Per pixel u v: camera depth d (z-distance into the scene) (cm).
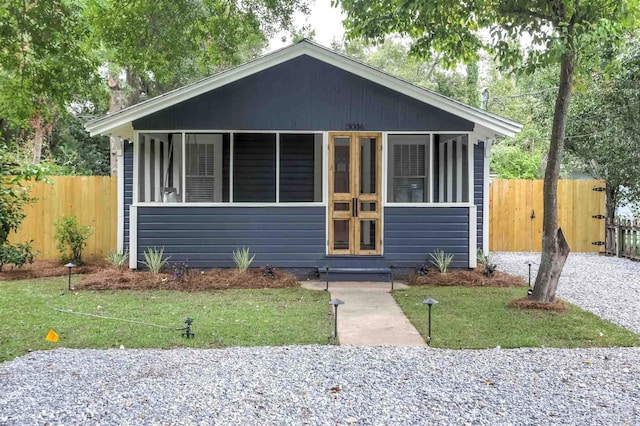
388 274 791
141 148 812
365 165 814
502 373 366
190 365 379
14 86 841
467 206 812
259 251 806
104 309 571
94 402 308
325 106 802
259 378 352
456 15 637
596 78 1057
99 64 1055
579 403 311
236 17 895
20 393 322
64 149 1788
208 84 782
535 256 1099
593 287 735
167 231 800
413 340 458
